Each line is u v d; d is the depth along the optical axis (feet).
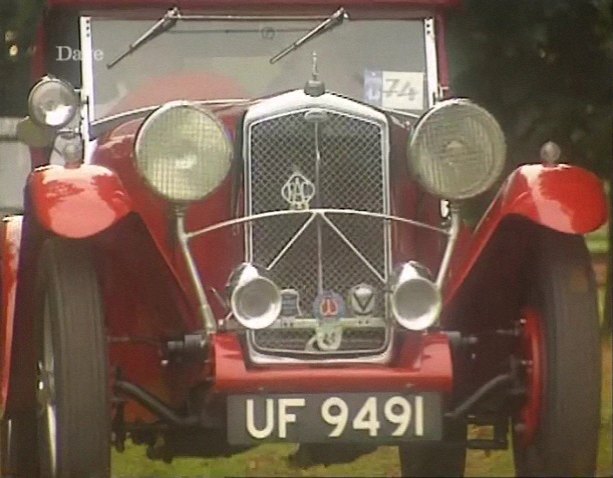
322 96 36.58
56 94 38.52
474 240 36.11
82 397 34.81
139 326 37.88
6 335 38.93
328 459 40.27
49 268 35.76
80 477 34.94
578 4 48.01
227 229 36.68
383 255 36.50
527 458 37.42
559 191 35.65
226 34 41.22
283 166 36.40
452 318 37.60
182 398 37.60
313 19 41.47
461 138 35.63
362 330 36.11
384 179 36.58
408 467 44.70
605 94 49.16
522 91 48.52
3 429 43.01
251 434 34.83
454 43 44.42
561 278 36.06
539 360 36.42
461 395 38.37
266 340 35.88
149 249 36.06
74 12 41.19
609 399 57.57
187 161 34.96
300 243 36.32
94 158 38.63
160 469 50.19
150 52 41.11
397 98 41.55
